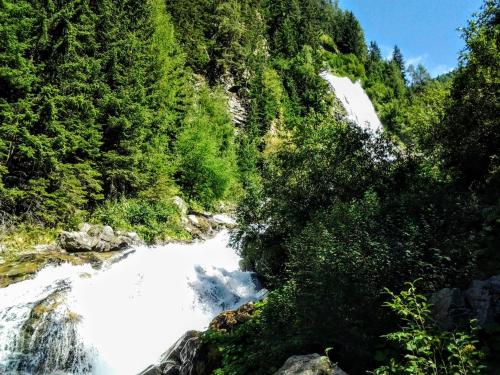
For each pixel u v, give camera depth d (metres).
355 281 5.06
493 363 4.00
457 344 3.57
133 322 11.76
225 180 32.41
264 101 54.59
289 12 86.38
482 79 13.32
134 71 23.48
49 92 16.48
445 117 14.64
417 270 5.65
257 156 45.78
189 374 6.94
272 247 13.47
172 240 20.66
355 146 12.60
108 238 16.52
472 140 12.98
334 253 5.47
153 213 21.88
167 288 13.63
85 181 19.30
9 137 15.45
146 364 10.79
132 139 22.06
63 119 18.00
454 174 13.72
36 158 15.94
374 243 5.71
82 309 10.84
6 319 9.32
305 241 7.55
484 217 8.45
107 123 20.80
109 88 20.91
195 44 48.75
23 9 15.84
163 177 24.75
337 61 97.56
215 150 33.56
